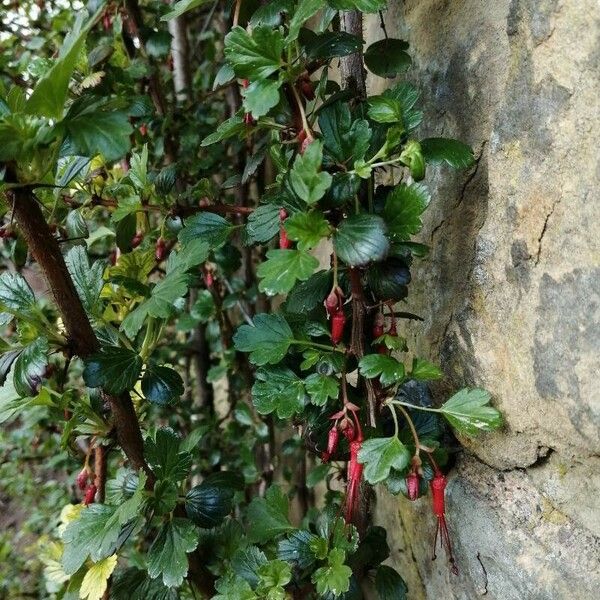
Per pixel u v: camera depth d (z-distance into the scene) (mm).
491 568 290
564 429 234
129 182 392
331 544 311
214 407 772
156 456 313
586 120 210
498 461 276
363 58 330
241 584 306
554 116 224
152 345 338
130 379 302
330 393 275
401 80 344
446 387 307
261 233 307
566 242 223
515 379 257
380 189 291
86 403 329
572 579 242
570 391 227
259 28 248
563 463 244
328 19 295
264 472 633
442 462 291
